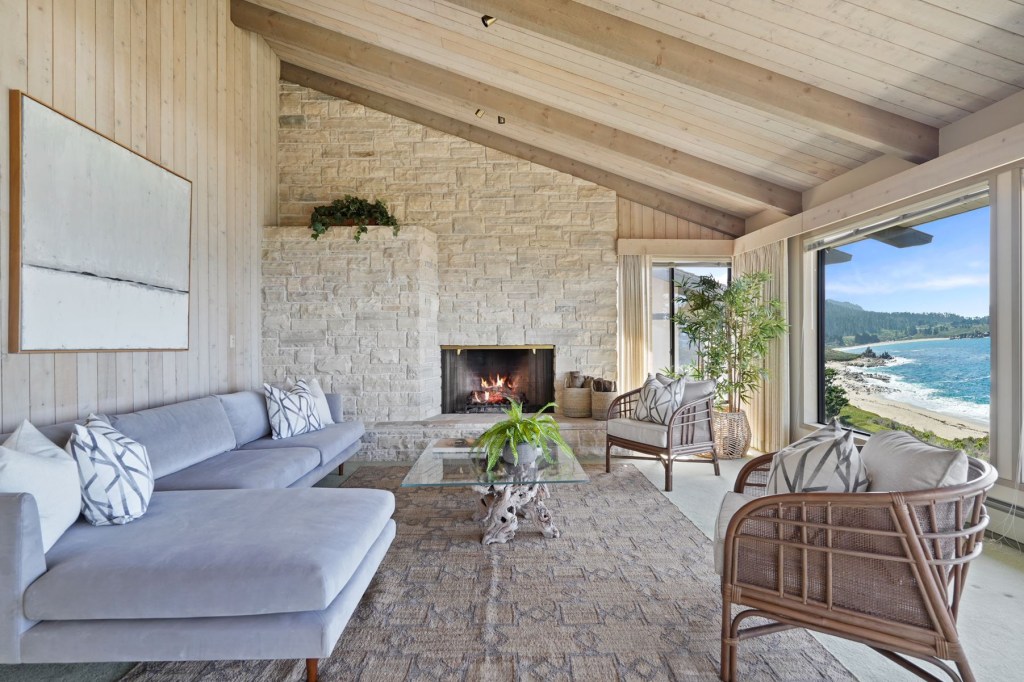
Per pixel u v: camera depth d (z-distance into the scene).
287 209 5.38
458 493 3.81
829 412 4.77
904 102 2.96
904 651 1.48
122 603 1.54
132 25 3.06
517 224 5.48
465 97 4.29
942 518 1.51
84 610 1.53
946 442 3.59
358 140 5.43
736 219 5.64
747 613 1.67
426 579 2.41
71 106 2.60
